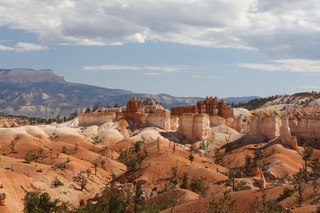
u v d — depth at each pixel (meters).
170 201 128.00
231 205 111.25
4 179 131.25
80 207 128.25
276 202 105.75
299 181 117.00
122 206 128.12
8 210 114.56
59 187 151.50
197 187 150.38
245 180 147.75
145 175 174.00
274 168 178.00
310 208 93.50
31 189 138.75
